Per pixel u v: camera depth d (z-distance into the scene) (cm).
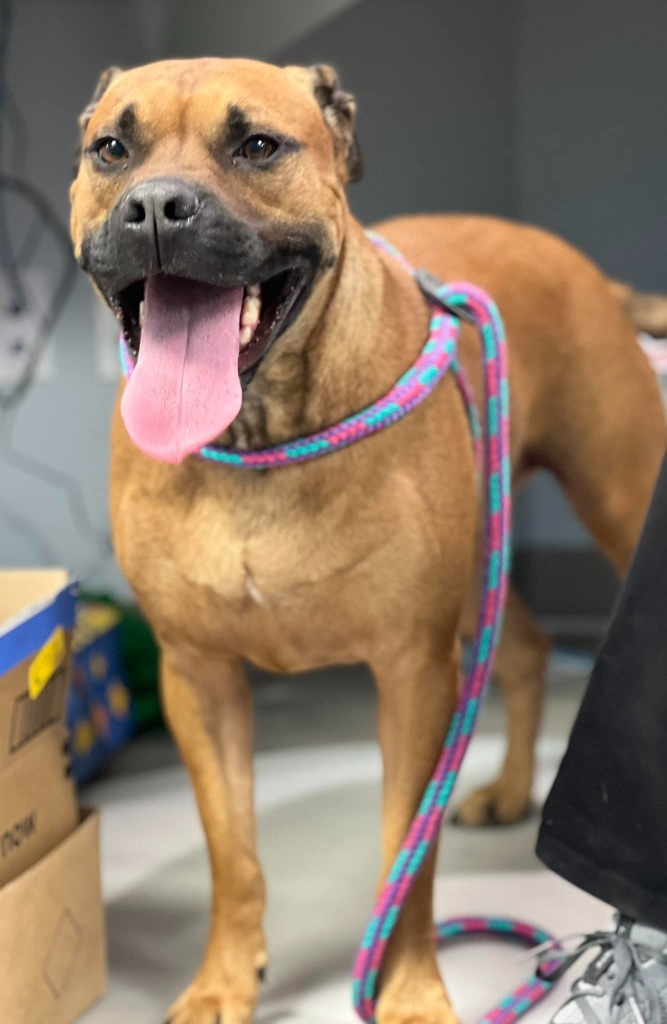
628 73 263
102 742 228
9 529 275
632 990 123
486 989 157
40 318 265
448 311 147
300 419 133
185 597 139
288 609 137
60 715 149
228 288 123
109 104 130
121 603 270
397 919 145
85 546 275
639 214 269
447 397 145
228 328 122
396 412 134
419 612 139
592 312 190
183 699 150
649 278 272
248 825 152
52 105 257
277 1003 155
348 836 200
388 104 267
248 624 140
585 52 263
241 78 127
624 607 123
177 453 117
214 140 124
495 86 266
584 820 126
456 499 141
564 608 283
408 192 271
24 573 160
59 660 145
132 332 131
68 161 259
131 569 142
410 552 136
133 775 225
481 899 178
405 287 148
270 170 125
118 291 123
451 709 145
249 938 150
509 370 176
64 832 150
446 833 200
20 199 260
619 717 123
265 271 122
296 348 131
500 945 167
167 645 148
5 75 255
